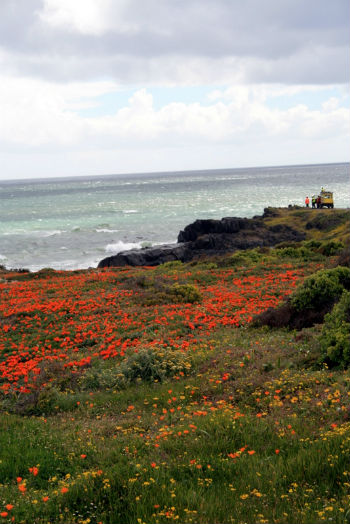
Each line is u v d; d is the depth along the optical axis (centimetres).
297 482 573
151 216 11288
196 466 634
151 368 1276
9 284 3462
